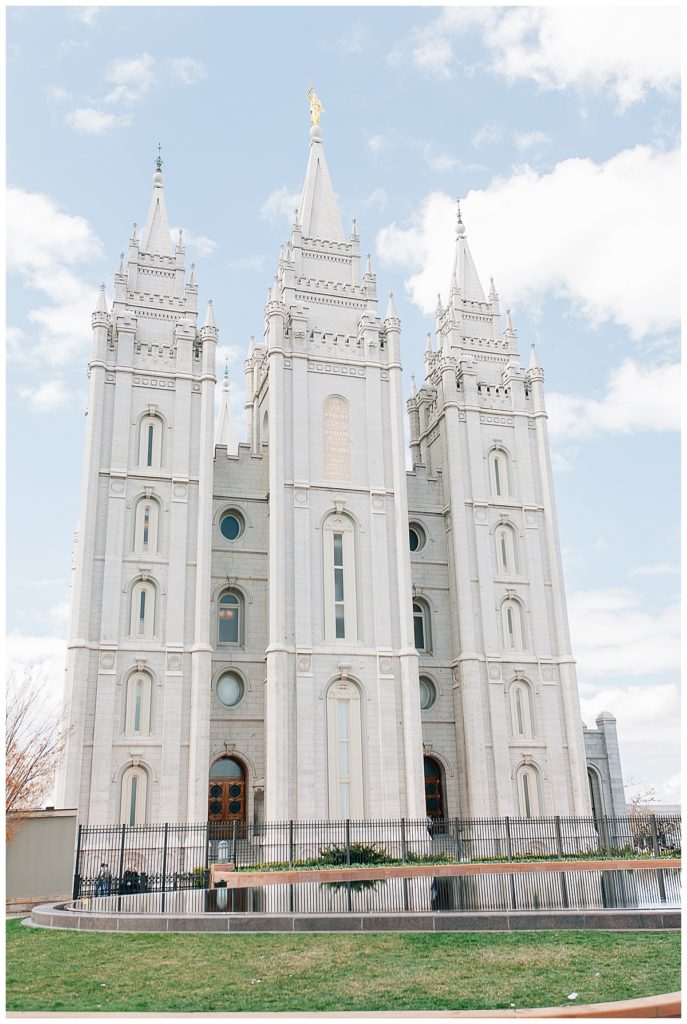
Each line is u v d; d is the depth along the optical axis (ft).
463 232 215.51
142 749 144.05
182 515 158.51
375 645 162.09
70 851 103.45
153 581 154.30
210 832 152.97
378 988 46.57
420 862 131.64
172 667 149.18
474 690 171.73
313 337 178.09
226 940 62.80
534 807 169.58
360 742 156.25
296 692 153.79
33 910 82.74
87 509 153.48
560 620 182.29
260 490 175.94
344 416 175.94
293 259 184.85
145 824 141.08
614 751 195.62
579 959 52.95
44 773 124.47
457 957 54.13
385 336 183.62
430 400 205.77
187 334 169.27
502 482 190.49
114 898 93.66
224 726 158.71
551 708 175.83
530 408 198.29
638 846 153.17
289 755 150.10
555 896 85.81
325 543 166.30
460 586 179.01
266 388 183.21
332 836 147.54
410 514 188.24
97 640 147.64
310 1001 44.04
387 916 65.72
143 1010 42.45
